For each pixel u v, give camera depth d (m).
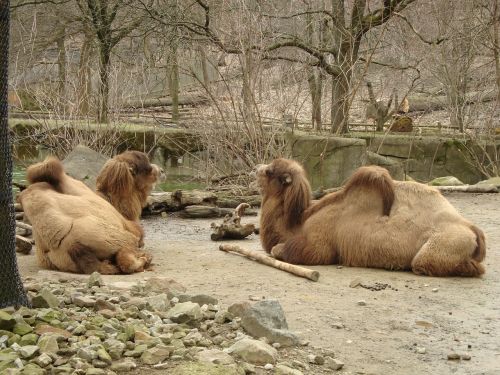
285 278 7.53
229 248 8.98
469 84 24.20
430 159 18.36
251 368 4.73
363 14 18.73
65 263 7.45
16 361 4.43
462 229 7.76
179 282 7.23
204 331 5.50
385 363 5.15
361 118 24.83
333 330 5.83
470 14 19.56
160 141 17.86
